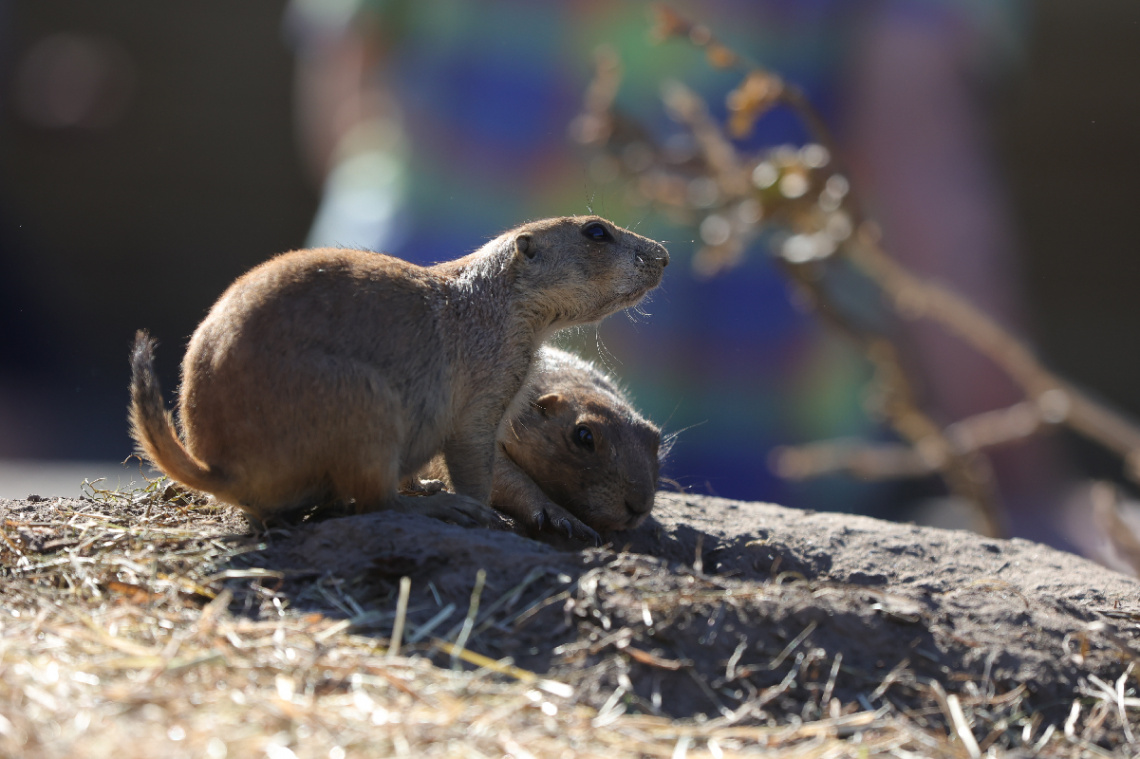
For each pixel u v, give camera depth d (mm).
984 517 18922
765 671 8961
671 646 8938
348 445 10078
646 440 12617
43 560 9922
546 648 8812
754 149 22812
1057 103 43562
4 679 7277
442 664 8508
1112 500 16688
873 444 22906
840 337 20656
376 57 24828
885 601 9844
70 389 38656
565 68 22750
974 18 22844
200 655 8008
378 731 7227
